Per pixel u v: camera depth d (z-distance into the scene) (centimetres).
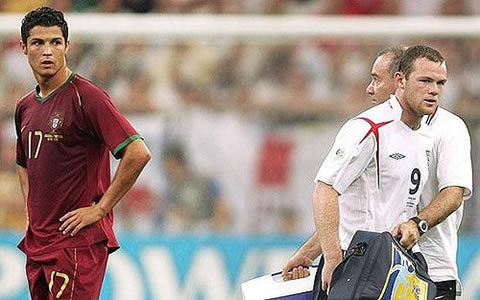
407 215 1884
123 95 3391
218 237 3180
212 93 3397
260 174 3356
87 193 1941
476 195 3241
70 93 1928
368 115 1867
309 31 3362
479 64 3366
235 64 3409
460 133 1964
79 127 1922
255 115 3381
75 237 1939
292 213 3344
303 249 2053
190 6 4094
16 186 3284
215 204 3338
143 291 3116
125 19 3359
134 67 3403
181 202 3325
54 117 1923
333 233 1808
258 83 3394
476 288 3103
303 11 4122
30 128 1947
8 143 3322
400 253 1778
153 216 3300
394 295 1750
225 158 3362
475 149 3297
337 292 1753
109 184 1995
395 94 1892
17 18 3344
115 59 3397
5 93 3353
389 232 1838
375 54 3394
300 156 3362
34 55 1916
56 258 1936
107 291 3108
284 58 3400
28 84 3362
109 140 1920
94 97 1922
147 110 3384
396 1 4106
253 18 3456
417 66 1839
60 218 1939
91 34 3347
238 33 3359
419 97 1834
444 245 1994
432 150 1945
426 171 1894
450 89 3359
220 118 3378
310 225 3334
